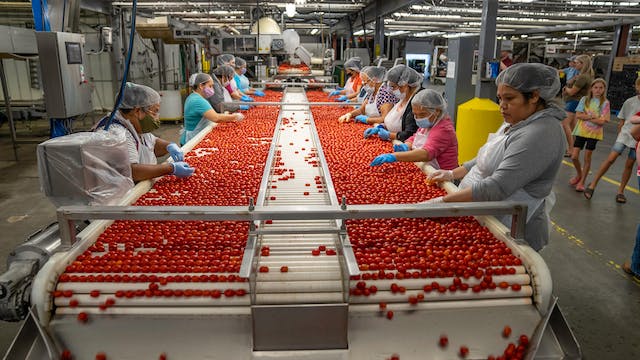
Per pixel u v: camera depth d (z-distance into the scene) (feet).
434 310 5.45
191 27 31.19
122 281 5.52
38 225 16.44
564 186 20.71
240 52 28.86
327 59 37.27
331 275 5.57
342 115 18.75
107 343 5.32
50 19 12.82
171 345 5.32
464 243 6.63
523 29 63.46
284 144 13.15
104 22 40.52
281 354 5.24
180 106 36.50
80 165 6.95
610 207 17.95
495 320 5.56
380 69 17.37
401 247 6.41
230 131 15.20
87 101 14.23
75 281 5.51
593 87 18.70
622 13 40.81
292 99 24.30
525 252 5.99
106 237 6.74
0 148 28.30
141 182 9.02
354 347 5.40
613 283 12.12
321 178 9.74
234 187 9.08
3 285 5.22
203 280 5.51
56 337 5.29
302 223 7.12
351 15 46.73
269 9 38.73
